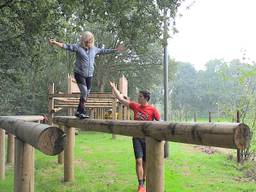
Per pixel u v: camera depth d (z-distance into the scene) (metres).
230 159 12.04
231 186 8.09
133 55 38.69
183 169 9.95
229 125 3.34
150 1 12.50
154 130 4.32
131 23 12.55
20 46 15.43
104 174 9.02
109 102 16.94
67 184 8.05
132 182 8.25
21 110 27.73
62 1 12.65
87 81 6.94
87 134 20.45
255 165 10.87
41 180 8.37
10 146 10.54
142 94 7.14
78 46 6.82
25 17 13.33
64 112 24.59
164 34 12.41
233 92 14.36
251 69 13.68
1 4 13.33
